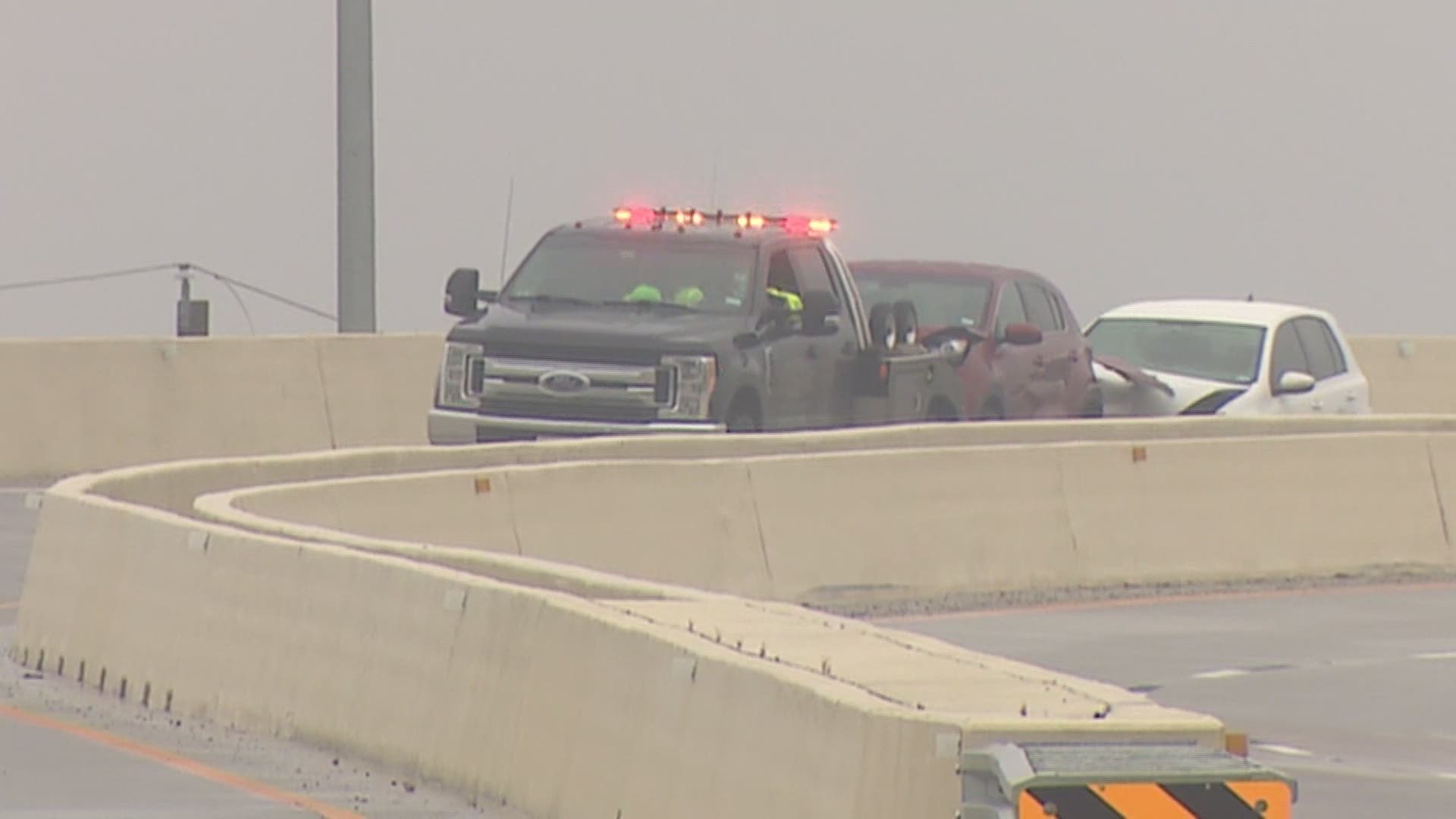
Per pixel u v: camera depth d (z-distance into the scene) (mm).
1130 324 127625
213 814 51344
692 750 45062
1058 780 35688
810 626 48312
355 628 58438
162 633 65875
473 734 53531
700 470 88312
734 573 88312
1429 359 166125
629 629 48250
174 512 82188
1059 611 88562
